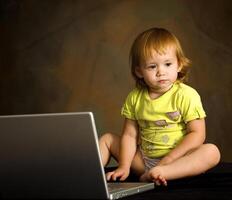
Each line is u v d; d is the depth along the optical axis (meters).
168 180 1.92
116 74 4.14
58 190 1.48
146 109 2.16
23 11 4.38
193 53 3.96
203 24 3.95
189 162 1.89
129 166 2.13
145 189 1.75
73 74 4.25
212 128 3.89
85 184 1.45
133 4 4.10
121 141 2.21
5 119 1.47
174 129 2.11
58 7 4.30
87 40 4.21
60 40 4.28
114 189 1.66
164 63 2.08
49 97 4.30
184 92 2.10
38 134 1.45
